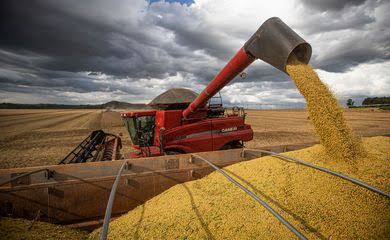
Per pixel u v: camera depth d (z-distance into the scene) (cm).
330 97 568
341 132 542
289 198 473
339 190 472
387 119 4200
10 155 1510
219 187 569
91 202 590
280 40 554
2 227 440
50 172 559
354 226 402
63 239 468
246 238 403
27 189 548
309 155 591
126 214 567
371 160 547
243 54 641
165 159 648
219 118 984
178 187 632
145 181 631
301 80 560
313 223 415
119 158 830
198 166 684
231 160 727
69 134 2566
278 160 612
